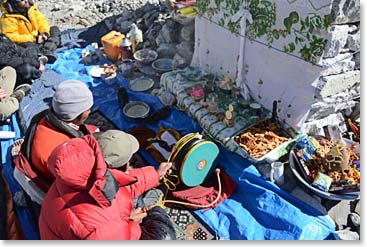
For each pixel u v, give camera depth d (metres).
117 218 2.53
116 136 2.80
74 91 2.97
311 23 3.24
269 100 3.94
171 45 5.21
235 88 4.16
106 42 5.21
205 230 3.25
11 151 3.94
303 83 3.52
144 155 3.86
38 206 3.27
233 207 3.38
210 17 4.33
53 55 5.34
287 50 3.55
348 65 3.49
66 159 2.31
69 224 2.42
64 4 7.35
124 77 4.92
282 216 3.22
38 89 4.77
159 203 3.43
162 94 4.50
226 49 4.25
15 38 5.23
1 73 4.52
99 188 2.36
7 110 4.31
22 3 5.20
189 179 3.43
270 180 3.49
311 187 3.28
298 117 3.68
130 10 6.57
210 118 3.95
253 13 3.77
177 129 4.15
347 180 3.28
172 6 5.19
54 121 2.97
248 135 3.69
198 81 4.45
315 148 3.55
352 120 3.96
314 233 3.11
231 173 3.61
